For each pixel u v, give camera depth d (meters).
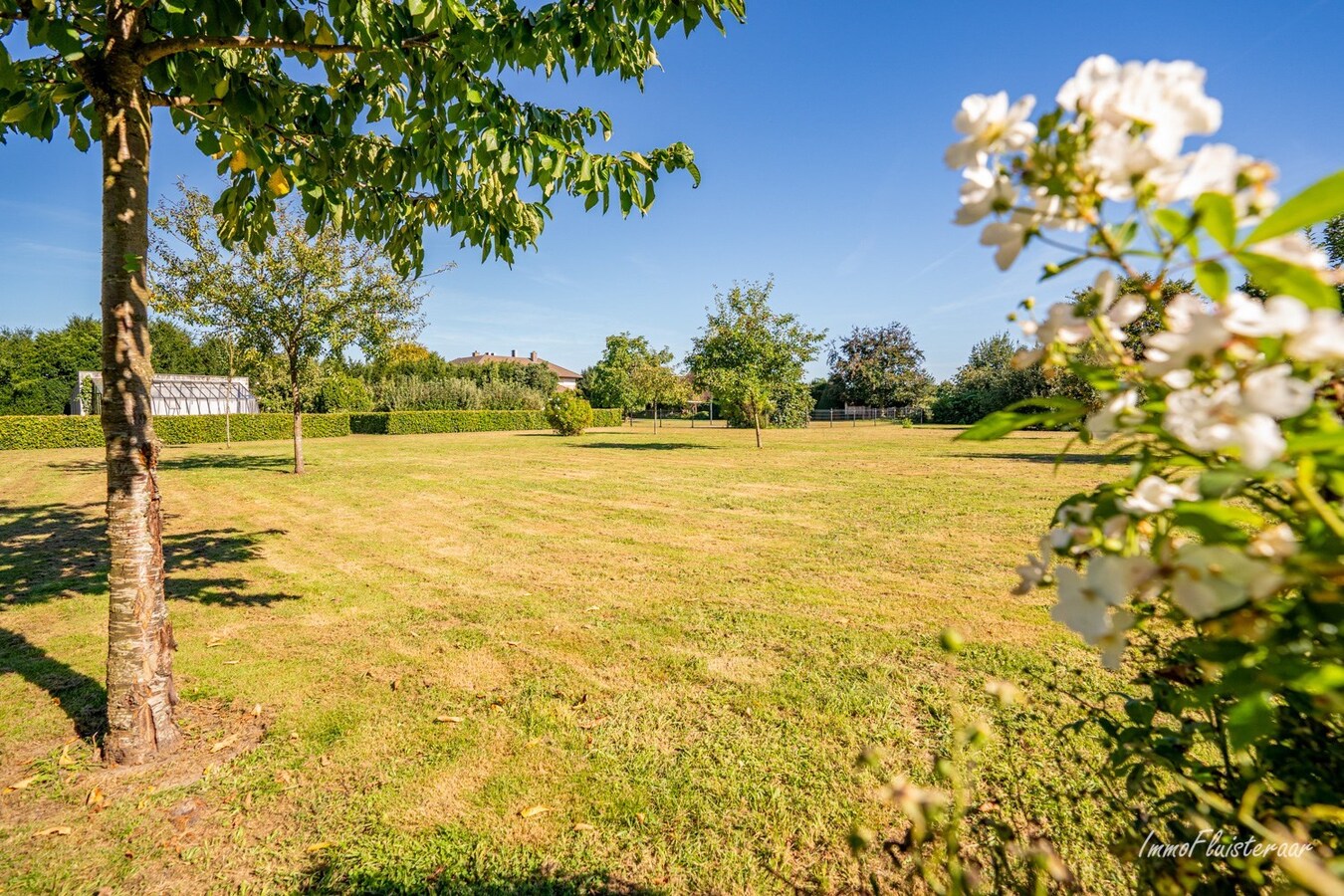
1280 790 0.78
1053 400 0.63
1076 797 1.49
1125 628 0.57
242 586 4.95
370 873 1.99
